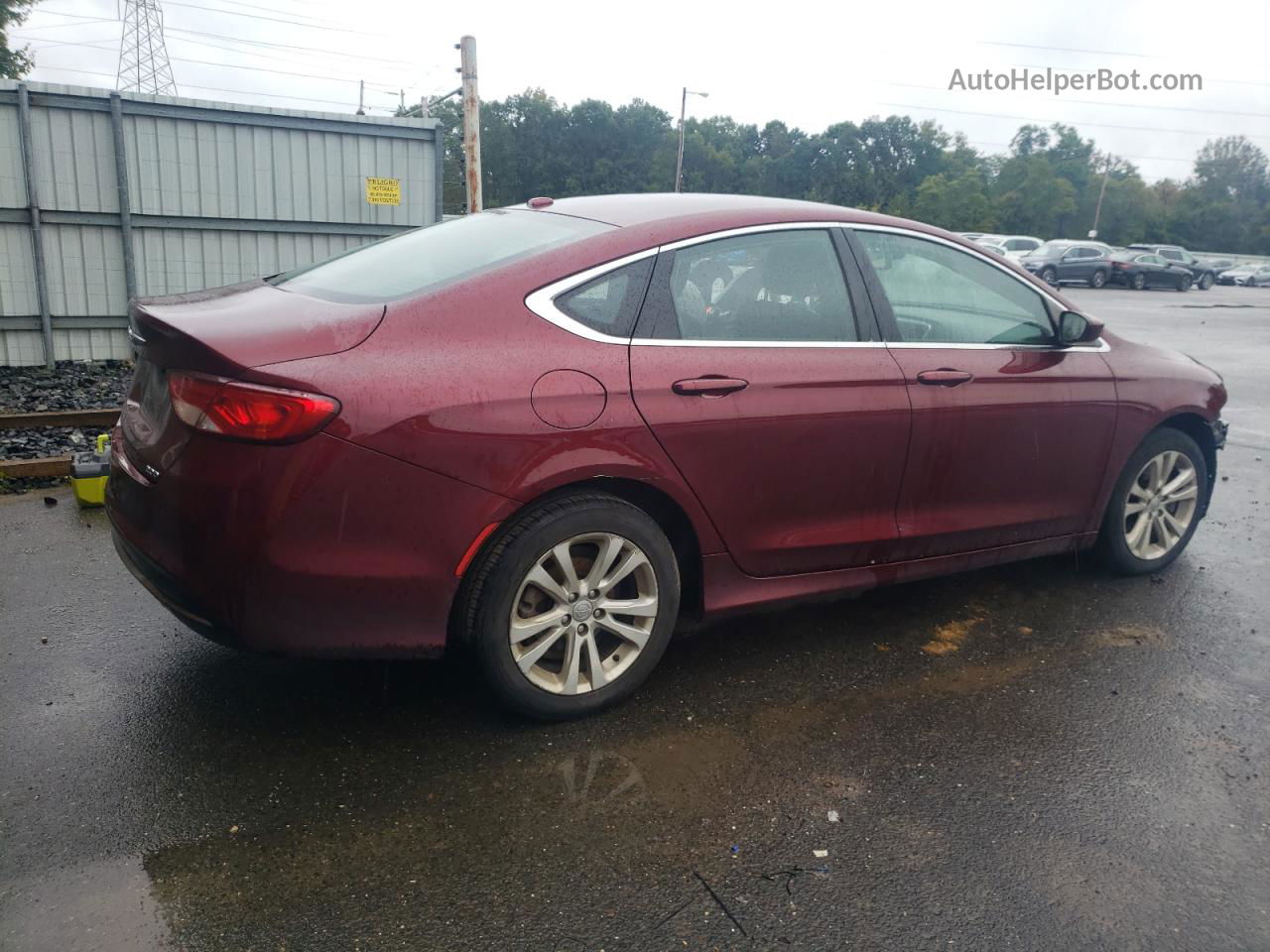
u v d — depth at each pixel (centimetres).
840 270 355
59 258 835
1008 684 357
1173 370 452
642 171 9931
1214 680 366
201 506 260
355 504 263
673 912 233
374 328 273
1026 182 8562
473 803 272
